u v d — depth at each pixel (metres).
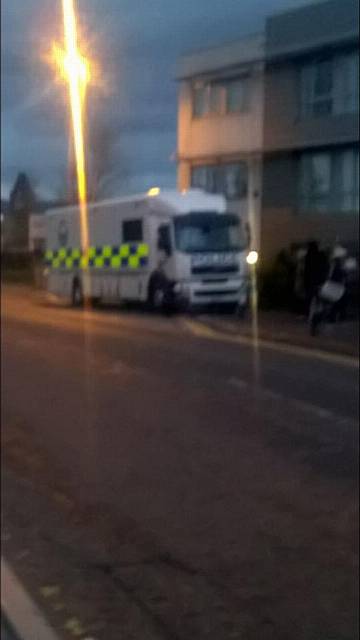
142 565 8.19
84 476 11.28
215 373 18.56
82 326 27.81
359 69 16.56
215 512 9.60
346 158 21.19
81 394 16.89
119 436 13.44
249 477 10.87
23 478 11.41
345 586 7.55
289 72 22.00
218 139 26.12
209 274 29.23
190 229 29.56
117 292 31.73
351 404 14.84
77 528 9.34
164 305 30.00
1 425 14.52
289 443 12.45
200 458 11.89
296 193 24.22
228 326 25.48
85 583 7.68
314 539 8.69
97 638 6.46
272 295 24.47
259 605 7.18
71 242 31.34
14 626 6.52
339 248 20.84
